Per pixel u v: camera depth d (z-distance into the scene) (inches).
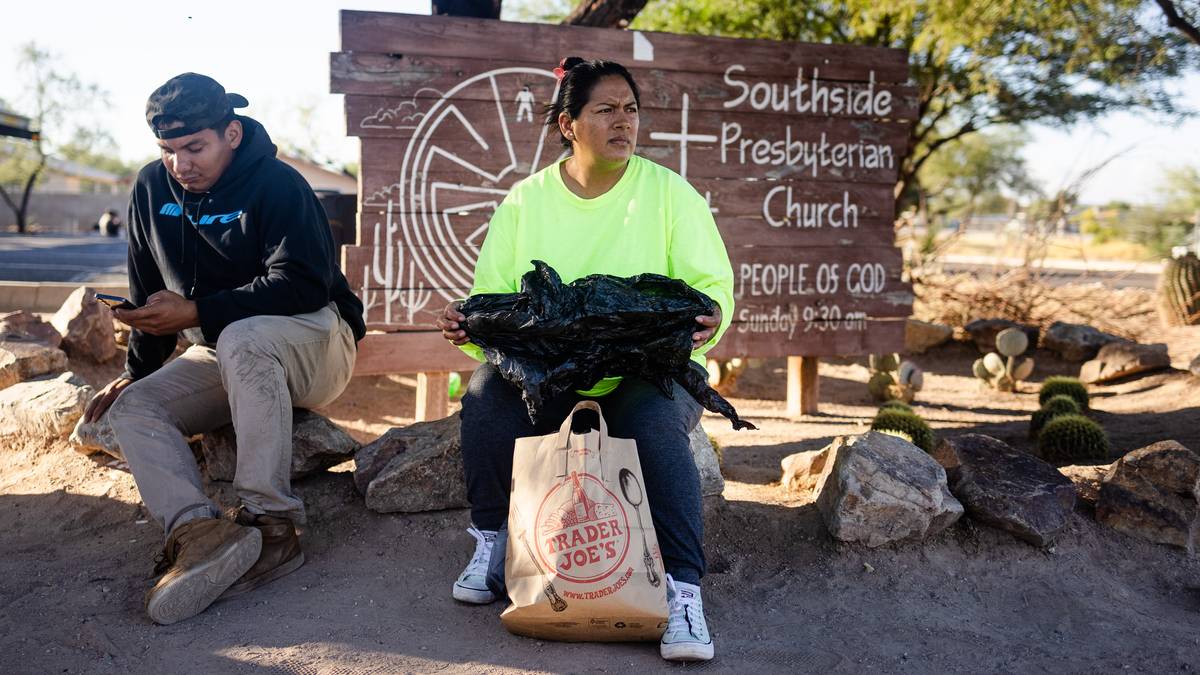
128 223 143.0
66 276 465.4
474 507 121.9
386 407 266.4
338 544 138.9
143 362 143.0
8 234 1270.9
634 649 108.1
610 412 118.3
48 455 168.1
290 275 129.8
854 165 242.8
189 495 123.5
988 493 136.9
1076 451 203.2
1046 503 136.7
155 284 145.3
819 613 121.6
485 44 211.2
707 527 140.9
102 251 741.3
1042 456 207.9
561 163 125.2
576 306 110.0
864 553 133.6
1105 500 141.9
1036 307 417.7
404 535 139.9
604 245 121.7
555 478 104.7
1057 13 351.3
